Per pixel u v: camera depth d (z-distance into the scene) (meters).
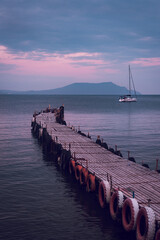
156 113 127.31
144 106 190.75
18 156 39.53
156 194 18.48
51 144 40.94
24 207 21.69
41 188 26.19
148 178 22.16
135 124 81.69
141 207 16.25
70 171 30.09
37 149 44.75
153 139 55.09
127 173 23.67
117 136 58.75
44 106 169.50
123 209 17.36
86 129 69.69
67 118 97.94
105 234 17.75
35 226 18.70
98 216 20.36
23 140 52.84
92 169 25.11
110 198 20.11
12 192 24.83
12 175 30.11
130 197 17.91
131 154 41.53
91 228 18.55
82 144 37.50
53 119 71.06
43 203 22.58
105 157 30.05
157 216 15.18
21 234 17.62
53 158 38.84
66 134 46.34
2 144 48.41
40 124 58.03
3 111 125.19
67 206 22.06
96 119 95.75
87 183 24.66
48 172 31.75
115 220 18.72
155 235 14.48
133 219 16.02
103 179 21.94
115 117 104.75
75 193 25.00
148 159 38.34
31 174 30.77
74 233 17.86
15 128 69.81
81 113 122.12
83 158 29.03
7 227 18.47
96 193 23.56
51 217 20.08
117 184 20.73
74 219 19.80
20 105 179.50
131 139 55.00
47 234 17.70
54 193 24.91
